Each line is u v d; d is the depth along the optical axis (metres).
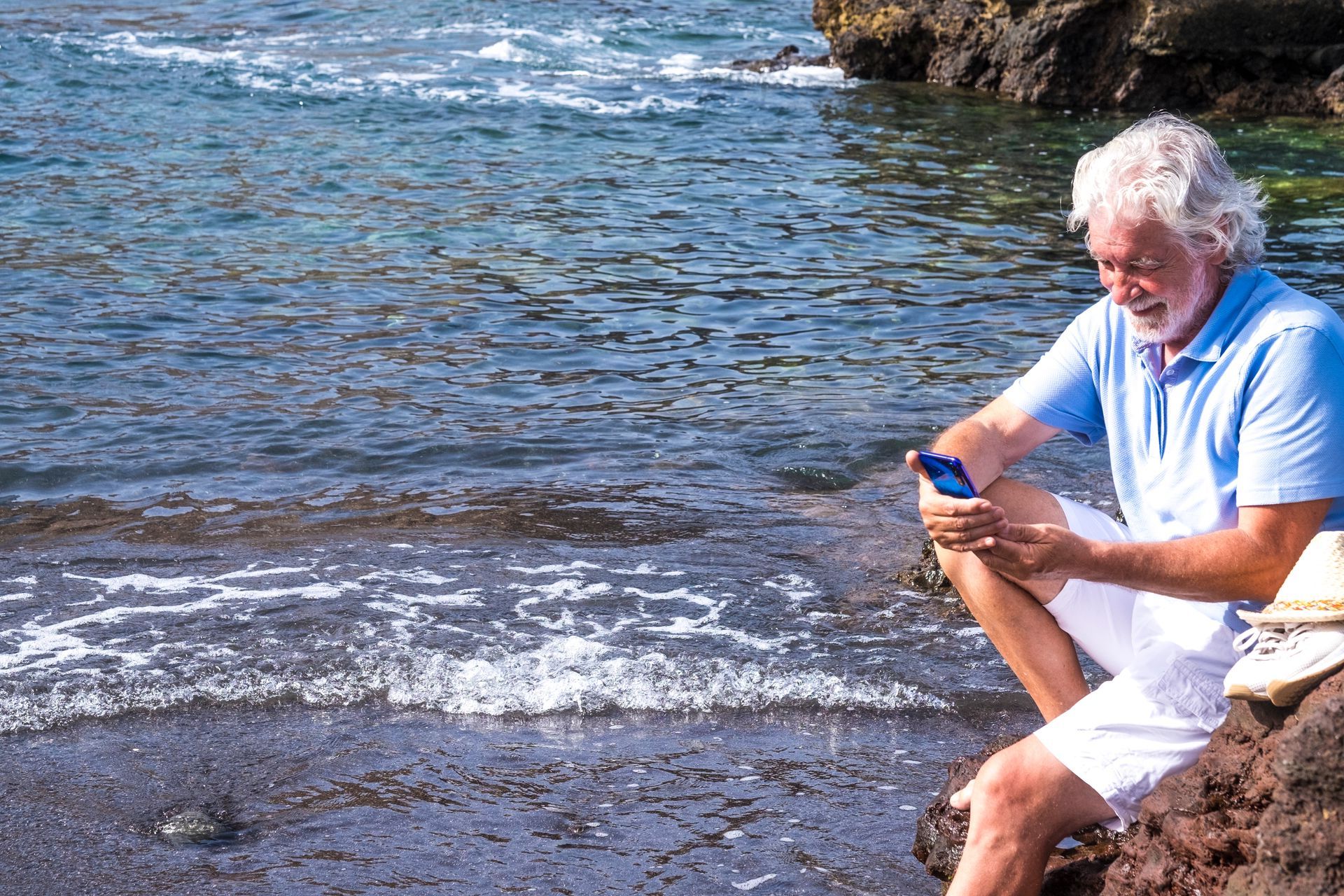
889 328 10.04
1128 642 3.21
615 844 3.80
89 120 17.73
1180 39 19.53
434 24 27.14
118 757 4.34
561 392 8.59
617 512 6.63
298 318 10.09
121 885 3.60
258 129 17.56
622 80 21.81
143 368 8.88
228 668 4.96
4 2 28.33
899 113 19.31
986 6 21.19
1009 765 2.97
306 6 29.06
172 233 12.54
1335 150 16.97
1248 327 2.92
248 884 3.59
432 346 9.50
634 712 4.68
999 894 2.97
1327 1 19.50
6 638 5.20
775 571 5.93
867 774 4.23
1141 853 2.94
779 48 25.61
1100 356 3.29
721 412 8.20
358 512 6.64
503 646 5.15
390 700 4.75
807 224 13.28
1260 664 2.64
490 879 3.61
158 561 5.98
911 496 6.86
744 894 3.52
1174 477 3.10
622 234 12.86
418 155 16.30
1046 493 3.44
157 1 29.41
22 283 10.78
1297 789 2.48
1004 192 14.66
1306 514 2.84
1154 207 2.84
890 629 5.36
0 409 8.02
